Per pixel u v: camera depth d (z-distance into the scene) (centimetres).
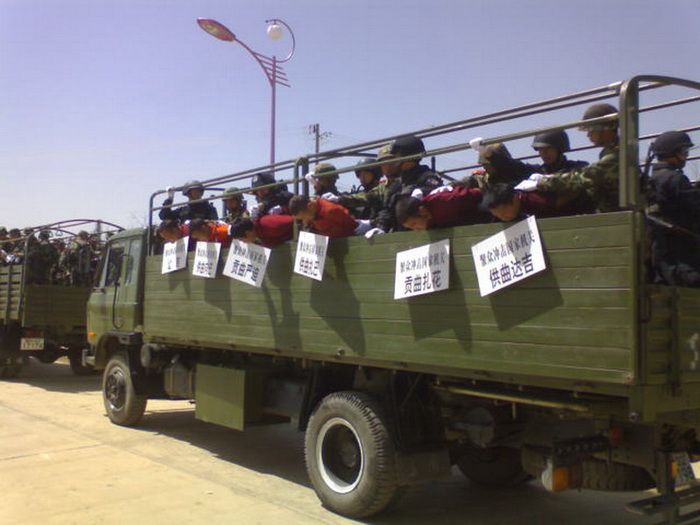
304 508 521
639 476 423
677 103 467
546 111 403
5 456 669
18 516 489
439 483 608
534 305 375
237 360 682
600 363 344
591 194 384
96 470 619
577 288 355
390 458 475
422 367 446
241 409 627
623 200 340
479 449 567
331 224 507
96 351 889
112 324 859
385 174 530
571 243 359
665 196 386
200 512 505
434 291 430
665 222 379
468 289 411
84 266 1266
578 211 394
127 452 693
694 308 368
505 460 571
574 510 531
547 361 367
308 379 573
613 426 398
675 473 379
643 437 389
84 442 737
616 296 339
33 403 998
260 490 569
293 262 550
